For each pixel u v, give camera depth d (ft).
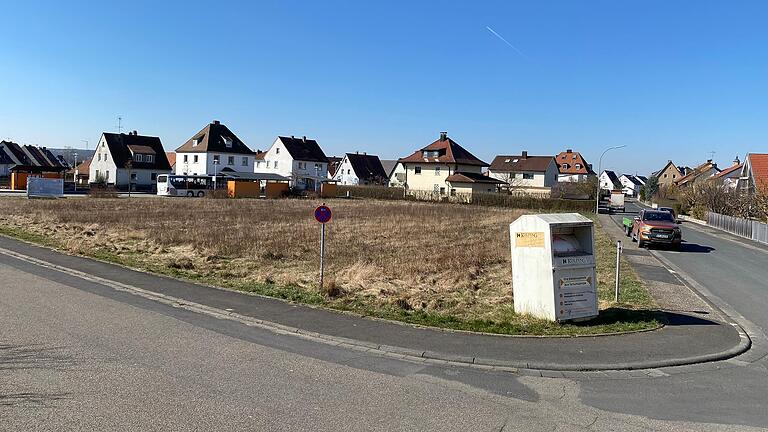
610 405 19.85
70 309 31.22
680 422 18.38
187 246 64.85
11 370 20.90
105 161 270.26
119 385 19.77
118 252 57.77
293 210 135.54
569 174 401.90
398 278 46.70
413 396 20.06
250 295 36.76
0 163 315.78
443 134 281.33
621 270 56.08
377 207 163.12
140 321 29.27
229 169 288.92
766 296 45.06
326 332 28.43
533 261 32.12
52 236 70.49
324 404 18.88
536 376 22.97
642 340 28.30
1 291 35.45
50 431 15.84
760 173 161.58
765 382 22.88
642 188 419.95
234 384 20.44
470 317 32.99
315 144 332.39
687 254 77.77
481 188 254.68
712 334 30.04
